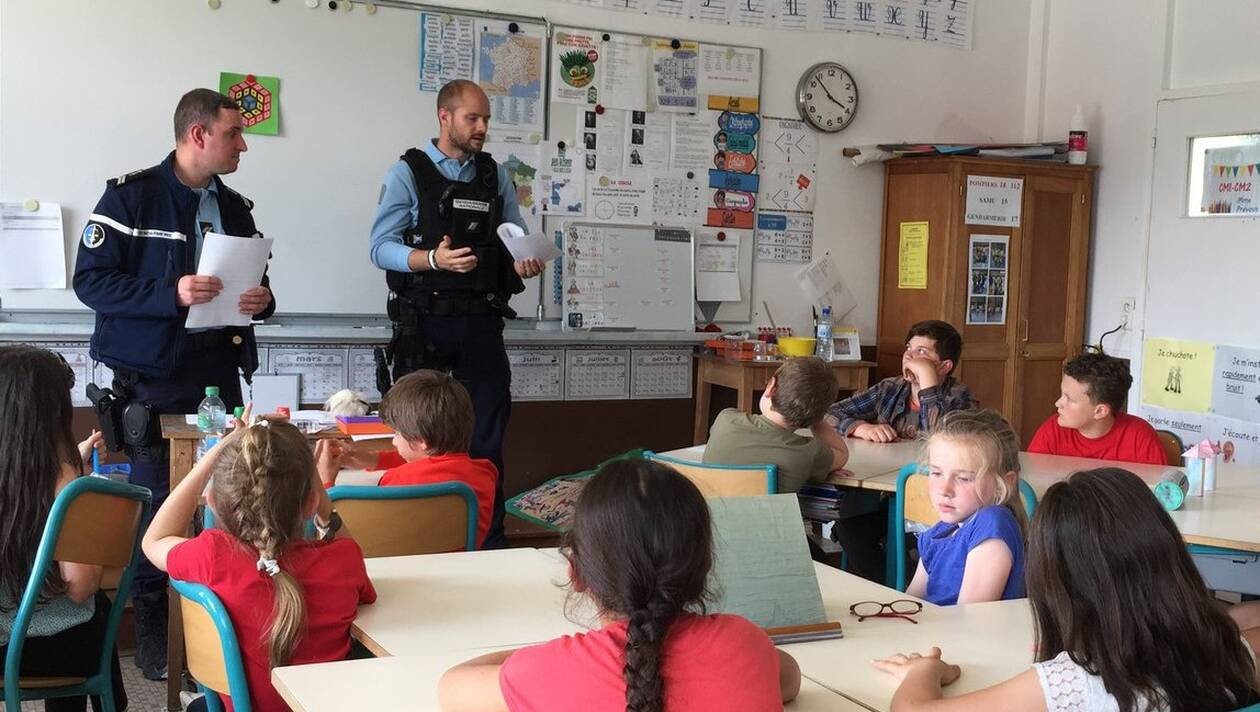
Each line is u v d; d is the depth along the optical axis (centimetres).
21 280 439
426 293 405
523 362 526
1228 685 146
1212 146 543
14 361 231
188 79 459
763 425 335
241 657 187
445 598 212
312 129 479
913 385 431
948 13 604
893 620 204
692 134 550
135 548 245
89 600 239
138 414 347
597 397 542
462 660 175
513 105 513
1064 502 149
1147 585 144
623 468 138
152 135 455
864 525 396
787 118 571
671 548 134
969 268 567
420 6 493
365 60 486
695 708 130
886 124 595
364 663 172
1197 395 550
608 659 134
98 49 445
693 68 547
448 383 286
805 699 165
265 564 191
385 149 492
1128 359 583
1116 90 588
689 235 552
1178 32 559
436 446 284
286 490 194
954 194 558
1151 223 570
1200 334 549
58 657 237
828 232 587
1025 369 586
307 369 484
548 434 536
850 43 582
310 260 484
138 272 350
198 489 224
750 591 190
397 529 258
